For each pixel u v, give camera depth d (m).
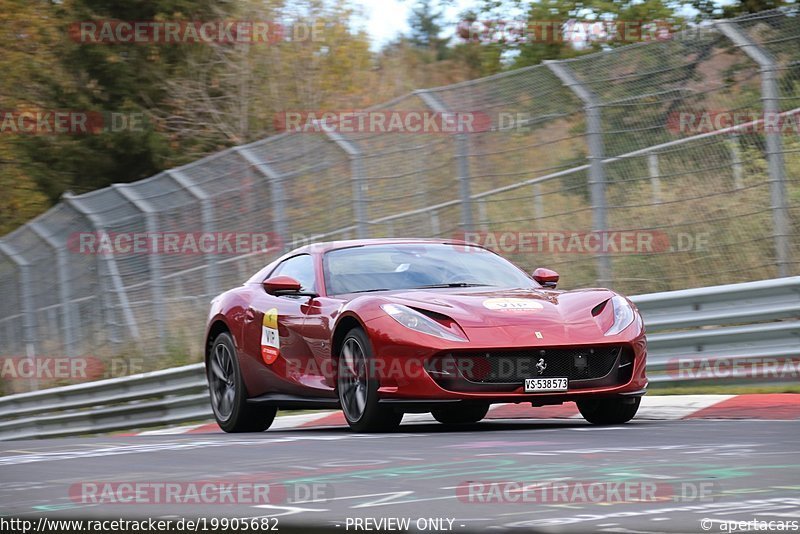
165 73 85.69
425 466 13.78
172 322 45.78
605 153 31.75
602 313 21.23
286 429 27.67
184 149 85.88
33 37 81.62
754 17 29.50
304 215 39.62
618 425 20.86
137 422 40.50
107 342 49.38
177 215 45.12
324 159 38.81
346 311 21.61
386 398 20.45
